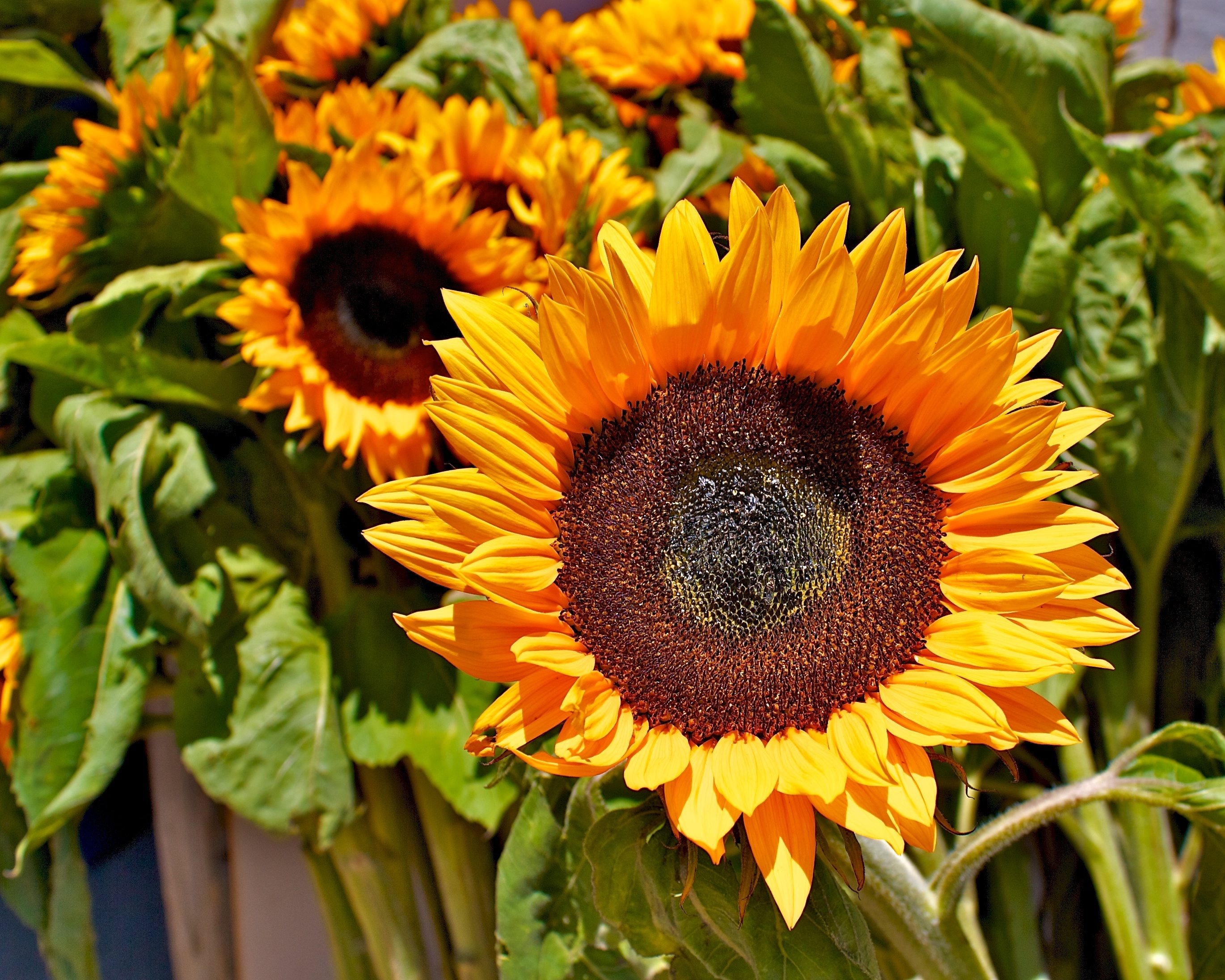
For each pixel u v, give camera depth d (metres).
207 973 0.68
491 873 0.65
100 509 0.61
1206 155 0.63
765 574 0.51
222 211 0.62
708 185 0.64
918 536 0.52
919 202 0.64
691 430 0.52
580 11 0.80
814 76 0.64
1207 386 0.61
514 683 0.51
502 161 0.63
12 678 0.61
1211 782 0.53
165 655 0.64
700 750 0.51
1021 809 0.55
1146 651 0.63
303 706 0.62
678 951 0.52
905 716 0.50
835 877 0.52
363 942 0.66
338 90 0.64
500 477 0.51
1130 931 0.61
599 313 0.51
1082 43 0.64
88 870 0.70
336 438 0.60
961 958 0.55
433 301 0.61
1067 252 0.62
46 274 0.63
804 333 0.52
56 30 0.68
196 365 0.62
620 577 0.52
